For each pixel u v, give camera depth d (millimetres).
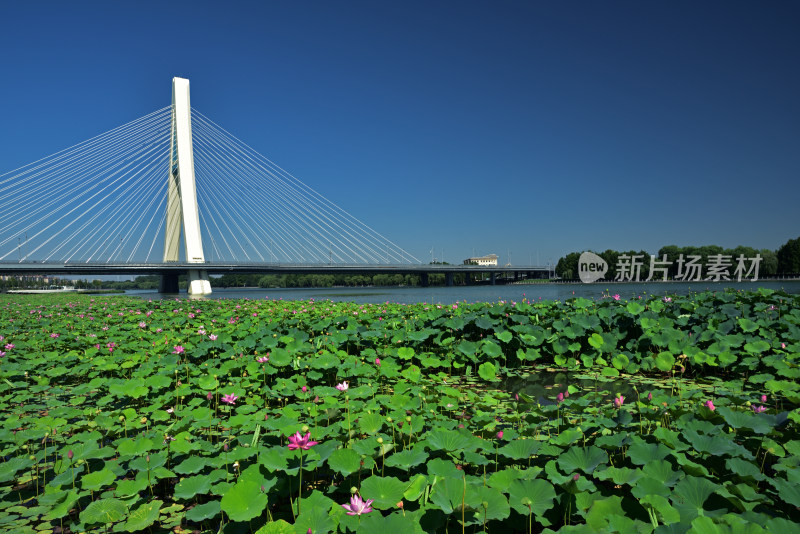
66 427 5555
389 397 5711
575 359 9328
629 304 10055
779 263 83375
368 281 130875
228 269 63438
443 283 125500
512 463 4098
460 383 8281
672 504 3045
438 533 3131
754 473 3260
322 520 2965
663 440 3820
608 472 3479
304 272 73250
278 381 6984
